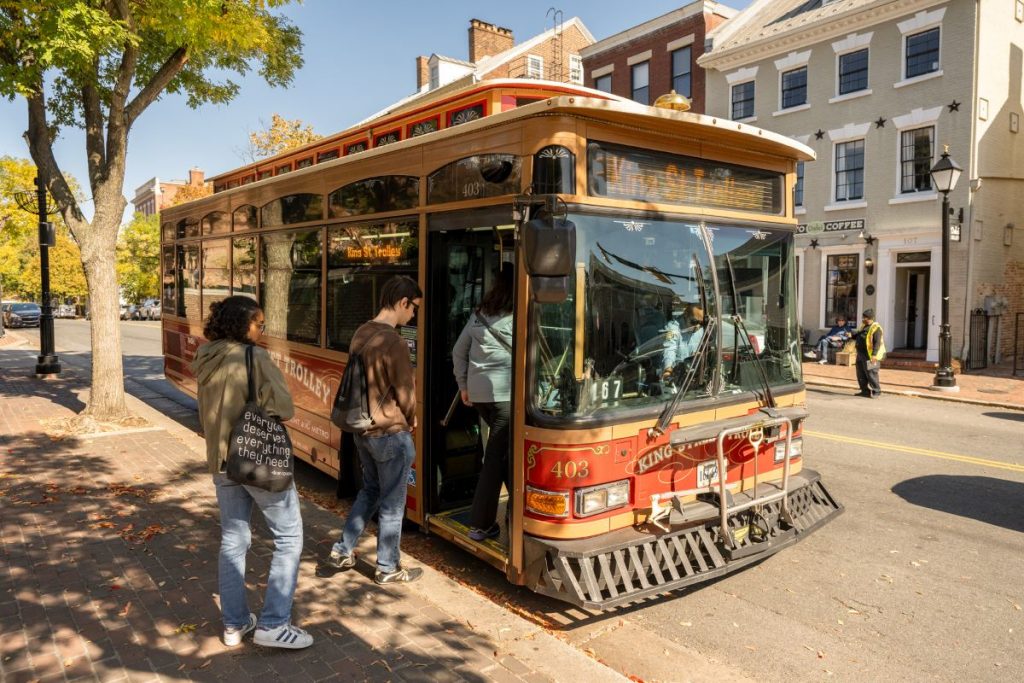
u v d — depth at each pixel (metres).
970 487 7.55
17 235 24.84
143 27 9.89
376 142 6.76
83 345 27.02
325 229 6.54
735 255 4.93
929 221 18.80
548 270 3.69
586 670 3.60
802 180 21.66
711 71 23.77
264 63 11.63
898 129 19.33
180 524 5.62
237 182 9.66
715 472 4.72
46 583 4.52
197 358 3.64
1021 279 20.05
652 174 4.50
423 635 3.91
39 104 9.80
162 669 3.53
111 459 7.83
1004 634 4.41
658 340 4.47
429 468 5.28
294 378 7.25
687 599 4.87
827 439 10.03
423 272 5.17
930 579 5.22
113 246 10.11
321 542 5.29
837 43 20.41
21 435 9.10
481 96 5.50
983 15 17.98
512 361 4.31
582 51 28.17
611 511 4.24
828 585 5.12
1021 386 15.50
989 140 18.53
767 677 3.89
